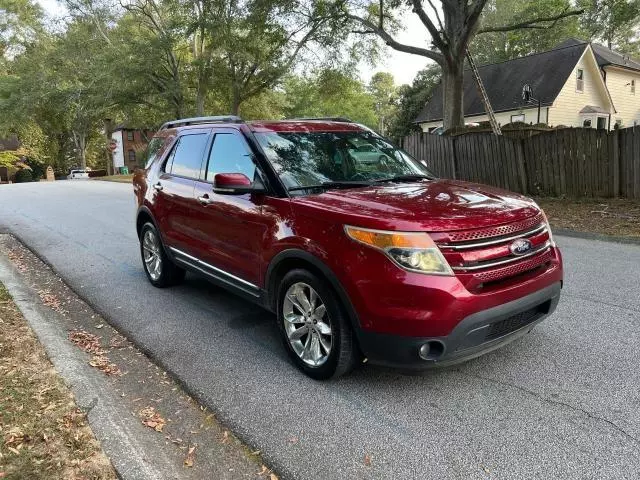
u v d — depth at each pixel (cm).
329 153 443
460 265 311
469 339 315
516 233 338
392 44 1590
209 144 495
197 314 524
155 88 2995
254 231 408
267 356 420
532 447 286
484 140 1296
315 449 292
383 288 312
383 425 314
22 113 3234
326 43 1862
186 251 526
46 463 266
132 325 496
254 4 1697
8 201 1667
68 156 5931
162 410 339
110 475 260
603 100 3048
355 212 335
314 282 354
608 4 1631
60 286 634
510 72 3145
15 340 426
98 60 2905
